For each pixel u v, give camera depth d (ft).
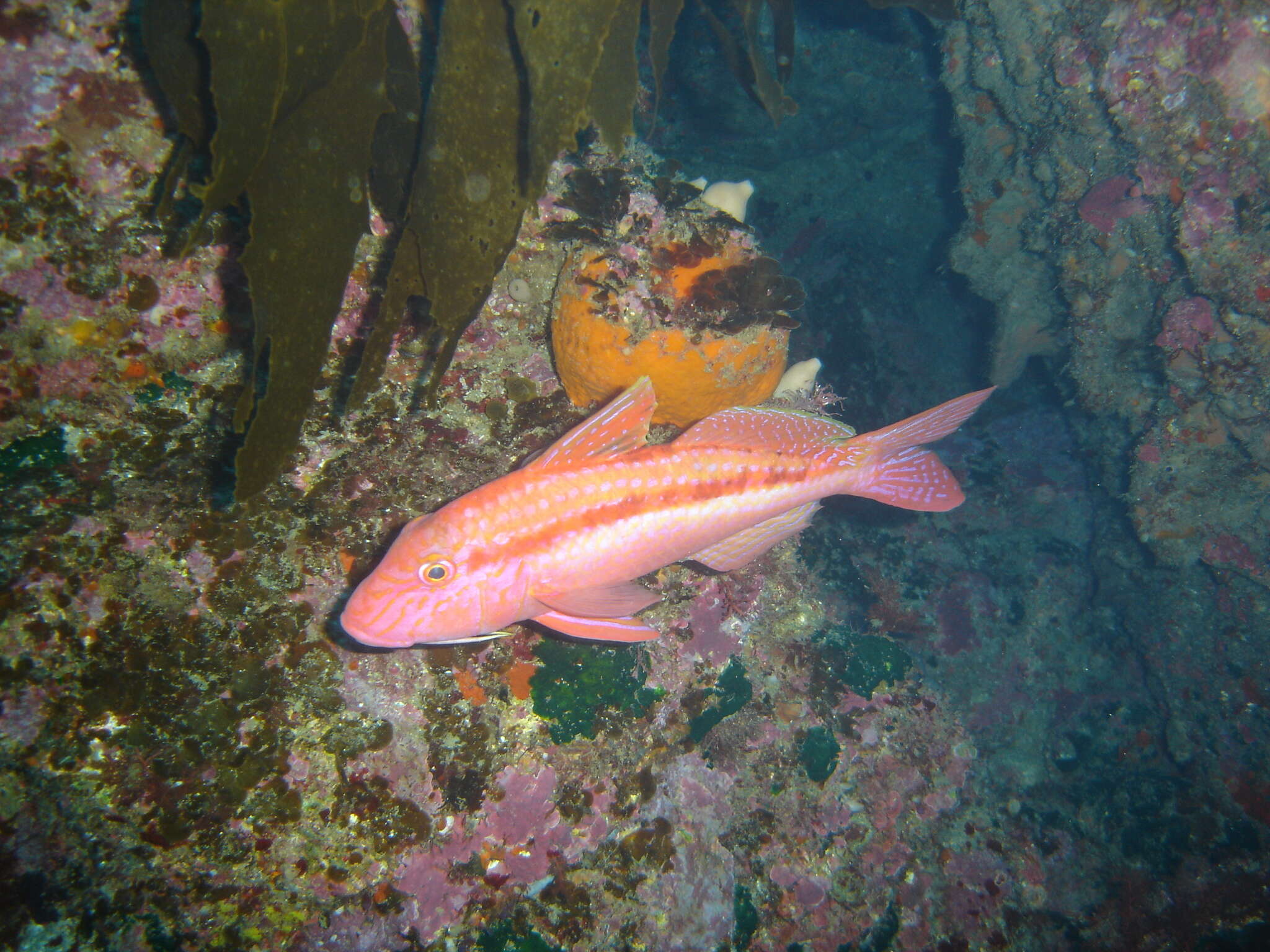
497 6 1.05
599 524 1.13
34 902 1.00
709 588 1.67
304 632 1.23
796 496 1.28
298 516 1.27
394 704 1.27
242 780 1.14
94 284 1.15
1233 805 2.33
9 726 1.04
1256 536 2.22
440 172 1.07
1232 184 1.76
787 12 1.89
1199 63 1.71
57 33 1.10
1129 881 2.19
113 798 1.07
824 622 2.04
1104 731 2.69
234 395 1.23
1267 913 2.11
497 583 1.09
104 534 1.14
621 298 1.31
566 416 1.47
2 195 1.10
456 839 1.29
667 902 1.43
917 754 1.92
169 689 1.12
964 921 1.85
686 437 1.18
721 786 1.61
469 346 1.41
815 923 1.67
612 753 1.45
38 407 1.15
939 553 2.93
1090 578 2.91
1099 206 2.03
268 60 0.93
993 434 3.27
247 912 1.12
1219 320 1.89
